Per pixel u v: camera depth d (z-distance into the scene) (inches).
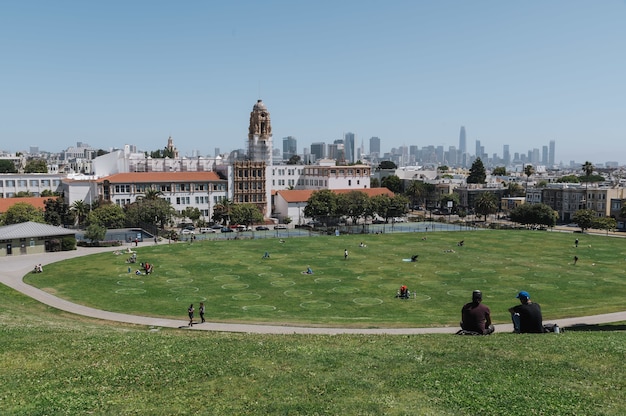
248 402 992.9
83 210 6879.9
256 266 4163.4
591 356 1240.2
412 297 3115.2
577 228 7613.2
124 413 949.8
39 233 4847.4
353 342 1494.8
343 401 987.3
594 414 919.7
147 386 1087.6
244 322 2493.8
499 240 5807.1
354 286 3432.6
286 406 968.3
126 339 1512.1
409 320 2536.9
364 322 2477.9
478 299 1489.9
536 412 928.9
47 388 1076.5
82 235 5767.7
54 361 1259.8
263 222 7731.3
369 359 1257.4
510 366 1171.9
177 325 2445.9
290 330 2311.8
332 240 5787.4
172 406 978.7
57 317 2536.9
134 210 6609.3
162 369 1191.6
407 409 946.1
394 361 1237.7
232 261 4397.1
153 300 3024.1
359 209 7672.2
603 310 2709.2
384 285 3464.6
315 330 2300.7
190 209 7475.4
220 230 6929.1
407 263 4323.3
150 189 7308.1
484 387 1045.2
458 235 6245.1
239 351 1348.4
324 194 7593.5
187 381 1111.0
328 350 1354.6
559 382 1073.5
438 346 1357.0
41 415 942.4
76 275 3757.4
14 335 1535.4
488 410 939.3
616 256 4724.4
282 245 5383.9
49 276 3720.5
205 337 1653.5
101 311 2758.4
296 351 1339.8
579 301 2999.5
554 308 2802.7
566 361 1202.0
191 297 3102.9
